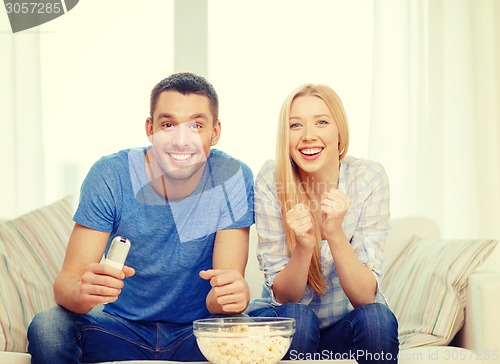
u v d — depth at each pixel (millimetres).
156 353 1686
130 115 2785
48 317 1541
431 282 1957
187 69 2826
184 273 1741
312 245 1665
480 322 1855
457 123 2863
